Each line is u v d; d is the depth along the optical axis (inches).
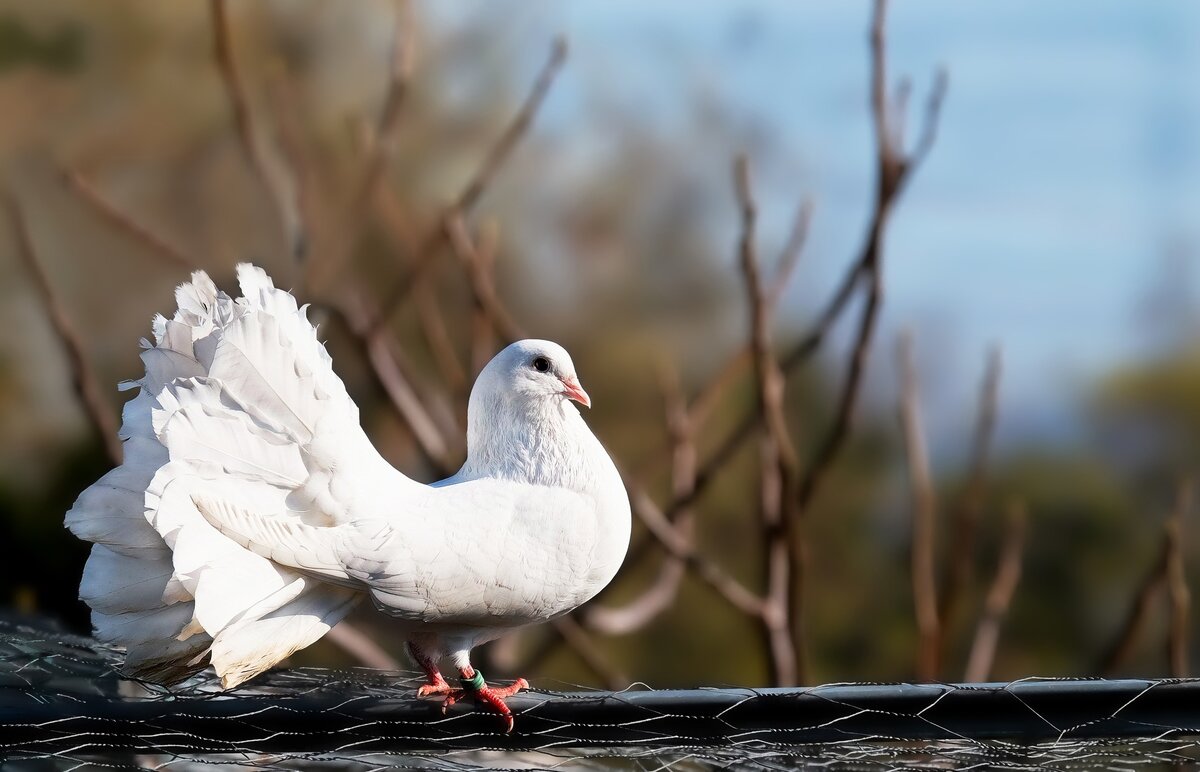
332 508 247.3
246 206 603.2
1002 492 761.6
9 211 424.5
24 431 591.5
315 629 247.4
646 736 243.9
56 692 258.8
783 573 470.9
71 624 461.4
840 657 741.3
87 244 611.8
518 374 278.5
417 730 243.1
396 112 429.1
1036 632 748.0
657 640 706.2
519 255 709.3
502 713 244.7
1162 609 709.3
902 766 248.5
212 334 238.2
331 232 441.7
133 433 235.9
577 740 246.4
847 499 751.1
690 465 495.5
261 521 234.7
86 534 229.6
